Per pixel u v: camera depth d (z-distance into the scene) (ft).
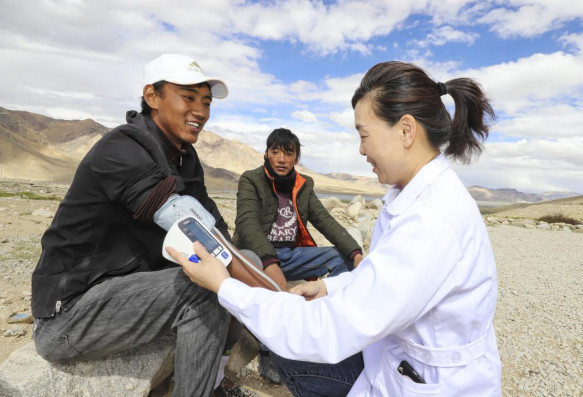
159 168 5.39
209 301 5.69
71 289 5.46
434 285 3.59
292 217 10.52
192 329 5.64
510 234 48.65
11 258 16.42
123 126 5.50
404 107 4.10
